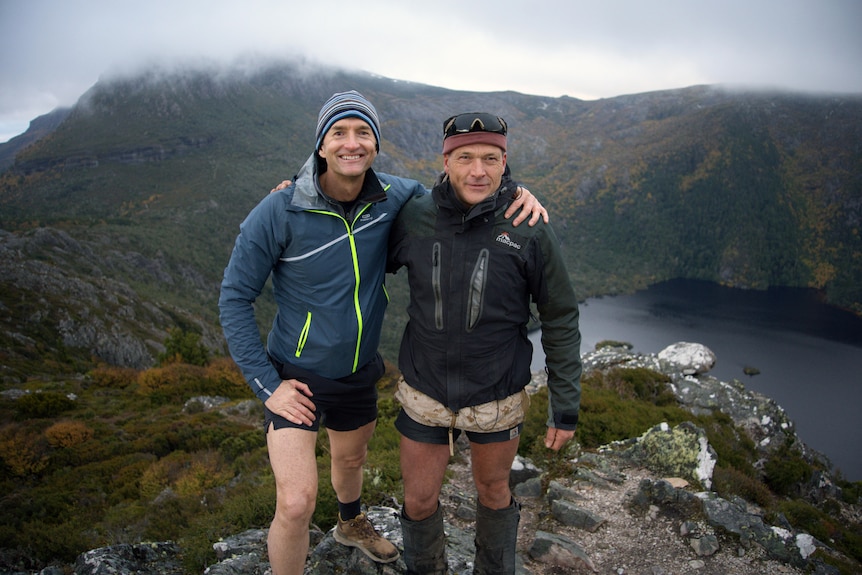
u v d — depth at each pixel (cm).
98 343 5791
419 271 231
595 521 440
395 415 909
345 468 292
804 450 1140
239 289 229
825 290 19138
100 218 14112
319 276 230
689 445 548
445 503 491
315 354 236
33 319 5600
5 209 17550
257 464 1177
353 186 231
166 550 420
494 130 212
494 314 224
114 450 1869
